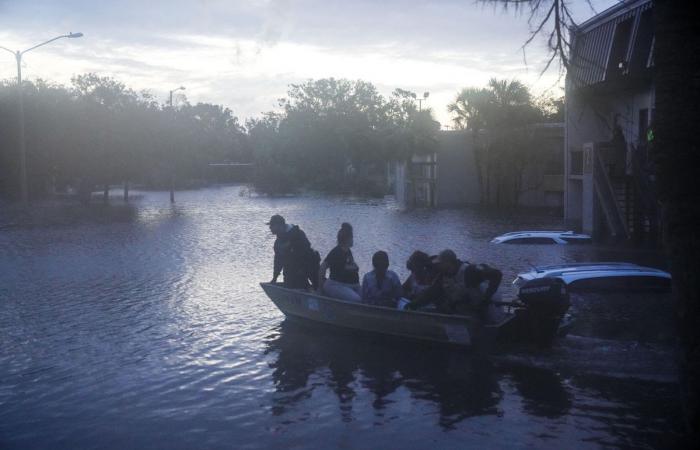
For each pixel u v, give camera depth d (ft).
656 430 22.38
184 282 53.98
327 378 28.32
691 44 19.17
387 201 196.13
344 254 36.29
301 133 293.84
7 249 76.84
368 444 21.62
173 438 22.25
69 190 257.75
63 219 121.90
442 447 21.34
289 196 231.71
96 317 40.60
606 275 46.24
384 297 34.63
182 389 27.17
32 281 54.39
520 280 49.62
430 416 23.94
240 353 32.24
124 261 66.85
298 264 38.60
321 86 296.51
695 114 19.20
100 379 28.50
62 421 23.84
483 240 83.82
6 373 29.40
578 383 27.17
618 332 35.17
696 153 19.20
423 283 36.40
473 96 151.53
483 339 30.94
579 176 103.71
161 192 261.24
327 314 35.17
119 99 182.19
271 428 23.02
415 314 31.42
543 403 25.04
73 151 168.55
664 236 20.13
